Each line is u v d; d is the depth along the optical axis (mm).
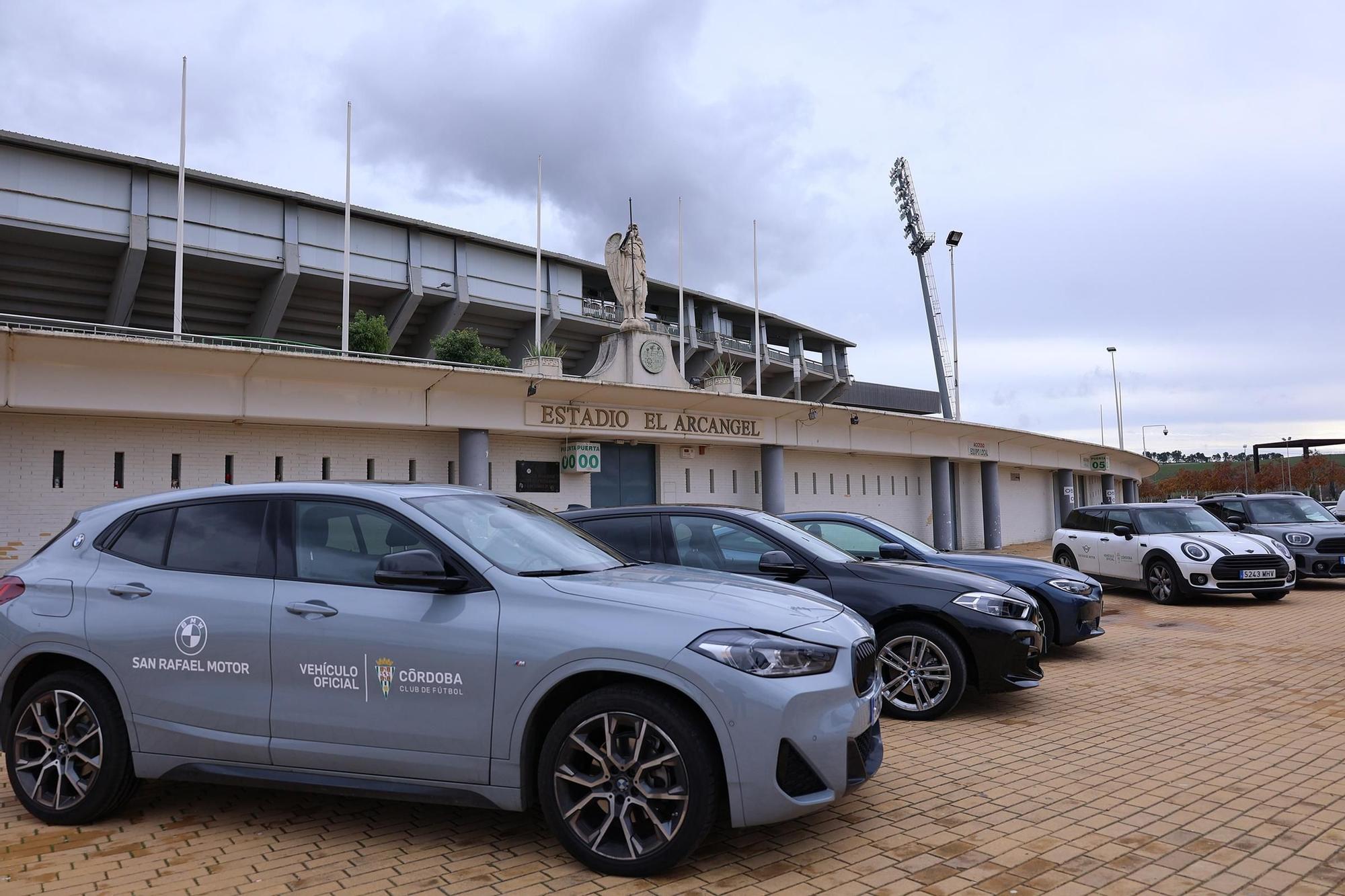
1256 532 16891
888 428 29656
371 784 3967
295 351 18875
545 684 3750
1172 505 15914
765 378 71000
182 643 4266
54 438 14320
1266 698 7281
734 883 3604
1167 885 3592
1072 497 43531
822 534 8875
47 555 4789
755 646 3684
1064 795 4766
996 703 7207
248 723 4133
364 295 44688
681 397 22062
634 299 25188
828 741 3713
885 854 3922
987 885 3584
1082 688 7828
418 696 3902
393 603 4043
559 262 52812
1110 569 15625
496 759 3801
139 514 4727
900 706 6633
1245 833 4168
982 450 34375
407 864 3838
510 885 3596
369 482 4711
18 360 13414
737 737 3553
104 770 4316
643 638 3689
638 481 23328
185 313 41844
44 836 4281
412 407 17891
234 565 4395
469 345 33156
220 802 4754
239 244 38719
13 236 34000
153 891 3578
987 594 6695
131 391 14438
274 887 3604
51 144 33562
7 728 4566
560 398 20328
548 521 5133
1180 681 8078
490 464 20062
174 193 36969
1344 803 4598
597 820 3809
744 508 7590
